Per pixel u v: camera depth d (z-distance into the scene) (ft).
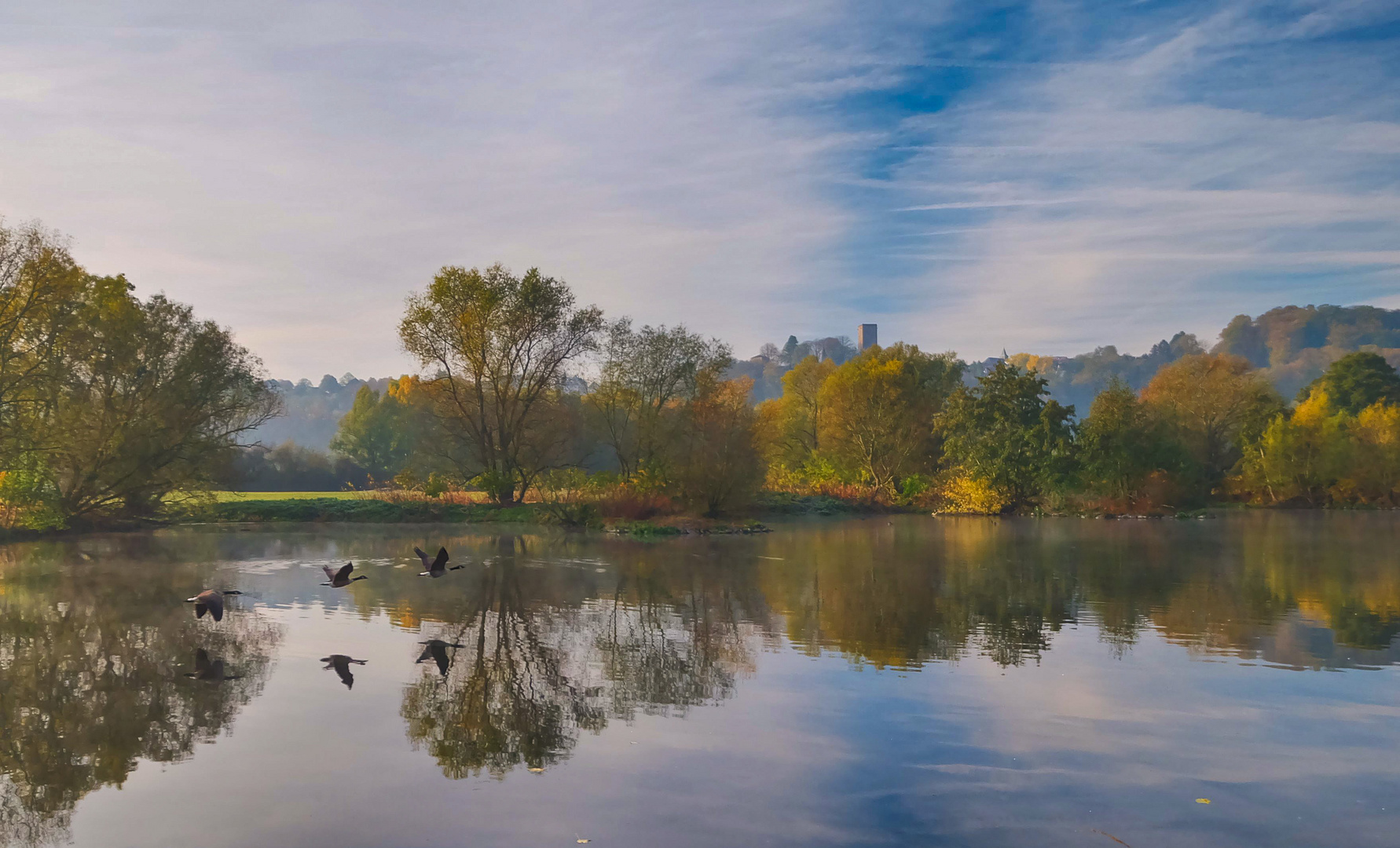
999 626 55.11
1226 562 91.61
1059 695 39.14
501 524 152.25
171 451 136.26
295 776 29.50
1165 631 53.42
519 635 52.01
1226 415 250.16
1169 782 29.09
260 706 37.24
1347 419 240.73
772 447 230.07
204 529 137.59
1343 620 57.06
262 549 104.99
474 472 185.16
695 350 182.09
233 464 154.30
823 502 197.77
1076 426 195.62
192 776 29.45
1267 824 25.91
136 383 134.21
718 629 53.88
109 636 51.37
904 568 85.71
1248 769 30.19
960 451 201.77
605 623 55.77
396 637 51.42
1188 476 194.90
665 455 161.99
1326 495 223.71
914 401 225.15
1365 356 302.04
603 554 99.50
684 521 143.54
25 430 117.39
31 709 36.73
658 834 25.17
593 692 39.60
